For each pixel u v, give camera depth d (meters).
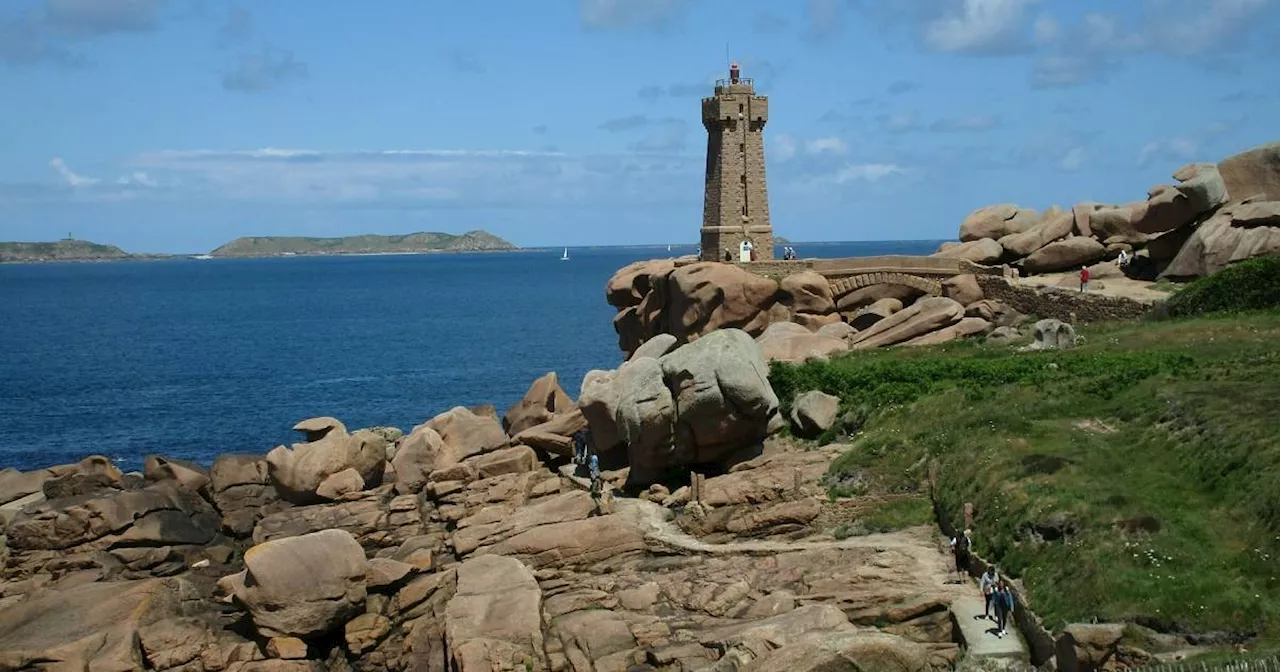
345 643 46.38
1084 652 31.34
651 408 54.59
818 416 55.66
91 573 50.75
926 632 37.97
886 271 84.25
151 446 93.50
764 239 89.81
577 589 45.25
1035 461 43.22
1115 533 36.84
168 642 43.78
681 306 82.00
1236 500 37.25
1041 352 60.41
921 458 49.19
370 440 60.78
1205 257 69.00
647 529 49.25
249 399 116.38
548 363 140.50
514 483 57.06
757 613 40.31
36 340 179.12
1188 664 29.94
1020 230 89.94
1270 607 32.28
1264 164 71.75
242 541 56.81
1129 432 45.31
